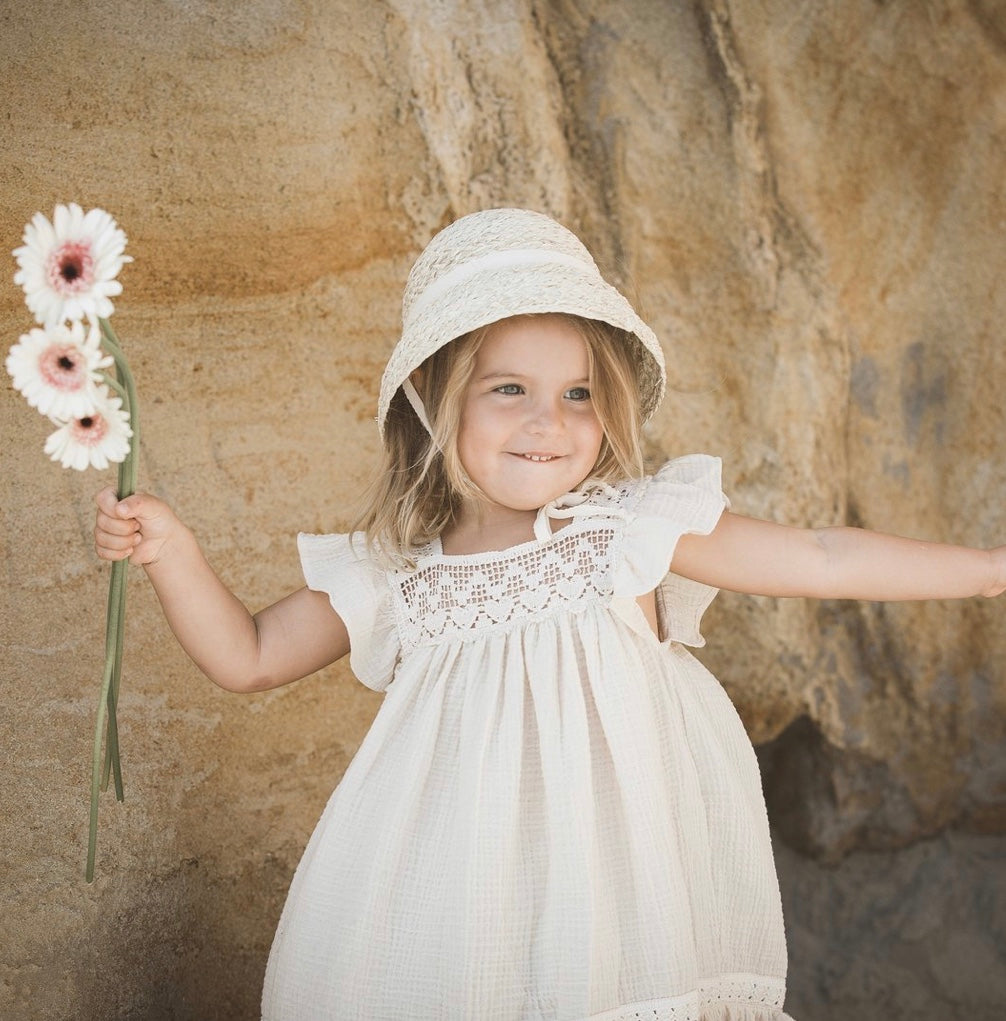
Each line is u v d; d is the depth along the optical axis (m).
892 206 3.02
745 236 2.99
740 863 2.15
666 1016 1.96
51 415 1.75
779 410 3.01
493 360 2.12
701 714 2.20
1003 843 3.27
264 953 2.63
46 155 2.48
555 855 1.99
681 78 2.96
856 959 3.22
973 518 3.10
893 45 2.99
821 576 2.16
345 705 2.77
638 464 2.23
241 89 2.65
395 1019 2.01
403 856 2.07
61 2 2.52
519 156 2.88
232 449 2.66
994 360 3.07
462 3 2.83
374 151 2.77
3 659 2.38
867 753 3.19
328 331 2.76
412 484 2.27
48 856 2.35
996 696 3.18
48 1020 2.30
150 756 2.50
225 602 2.20
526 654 2.09
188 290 2.62
